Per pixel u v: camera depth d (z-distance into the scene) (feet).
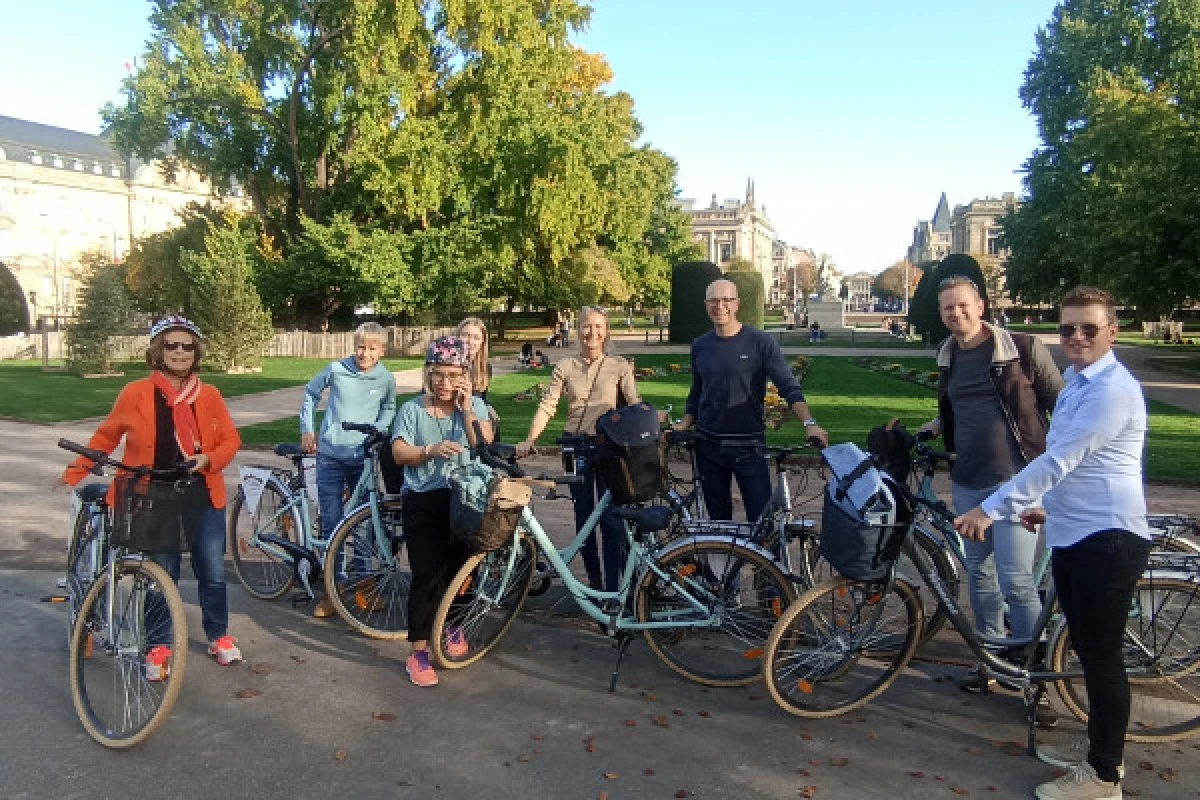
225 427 14.98
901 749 12.86
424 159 100.22
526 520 15.92
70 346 81.87
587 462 17.46
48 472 33.55
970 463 14.60
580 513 18.40
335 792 11.51
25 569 21.08
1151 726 13.25
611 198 135.33
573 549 16.47
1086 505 11.51
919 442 16.33
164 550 13.43
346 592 17.52
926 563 13.93
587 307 18.75
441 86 111.75
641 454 15.03
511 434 41.68
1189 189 81.76
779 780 11.91
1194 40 110.52
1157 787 11.82
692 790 11.62
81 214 304.71
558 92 130.72
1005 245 160.35
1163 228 84.33
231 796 11.40
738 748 12.82
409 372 88.38
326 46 106.52
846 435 41.37
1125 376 11.55
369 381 19.43
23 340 117.08
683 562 15.20
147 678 13.53
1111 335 11.78
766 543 15.31
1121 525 11.35
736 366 17.47
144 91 101.55
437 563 15.19
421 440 15.64
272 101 112.16
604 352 19.20
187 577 20.66
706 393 17.88
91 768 12.05
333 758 12.41
